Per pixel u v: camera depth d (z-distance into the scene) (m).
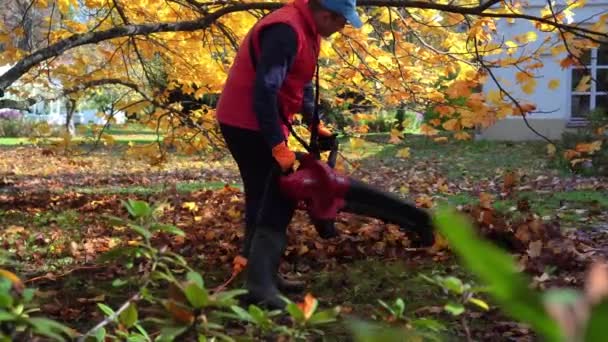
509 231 5.11
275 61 3.64
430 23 6.13
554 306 0.34
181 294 1.48
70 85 7.02
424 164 14.88
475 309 3.53
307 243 5.26
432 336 1.53
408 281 4.17
